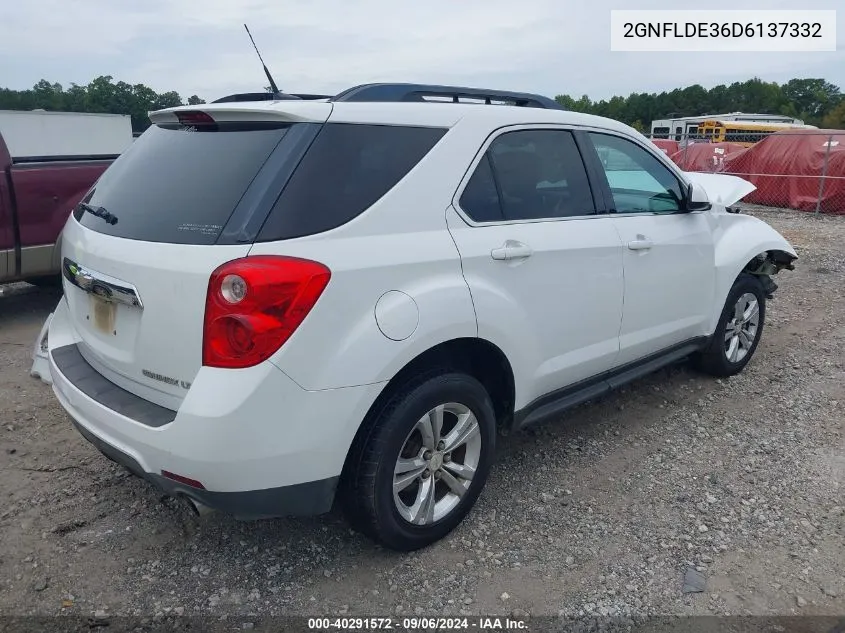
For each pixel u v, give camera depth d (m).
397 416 2.71
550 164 3.46
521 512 3.34
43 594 2.72
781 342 5.98
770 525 3.25
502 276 3.06
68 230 3.18
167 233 2.56
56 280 7.27
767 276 5.29
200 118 2.83
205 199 2.57
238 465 2.36
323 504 2.61
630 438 4.13
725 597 2.77
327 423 2.48
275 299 2.34
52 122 17.95
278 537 3.11
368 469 2.69
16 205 6.21
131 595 2.73
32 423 4.18
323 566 2.92
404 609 2.69
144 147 3.07
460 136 3.02
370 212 2.66
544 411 3.49
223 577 2.85
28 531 3.11
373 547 3.05
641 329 3.98
